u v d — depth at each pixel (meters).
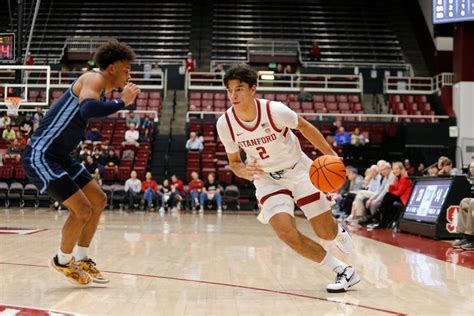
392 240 6.74
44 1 24.62
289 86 20.22
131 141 15.19
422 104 18.33
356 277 3.48
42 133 3.34
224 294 3.28
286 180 3.46
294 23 24.38
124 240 6.50
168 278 3.82
